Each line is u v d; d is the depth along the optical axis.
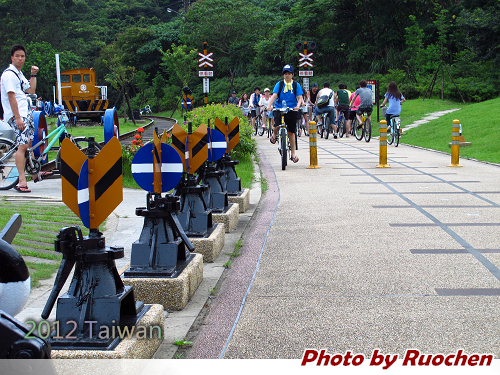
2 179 8.97
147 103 69.62
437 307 3.67
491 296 3.87
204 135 5.11
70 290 2.91
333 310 3.67
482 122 17.41
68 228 2.83
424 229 5.91
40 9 77.50
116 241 5.54
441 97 33.19
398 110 16.00
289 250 5.24
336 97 21.20
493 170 10.52
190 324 3.50
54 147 10.55
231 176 7.23
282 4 63.50
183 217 5.07
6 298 2.33
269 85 50.34
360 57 45.12
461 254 4.94
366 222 6.30
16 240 5.27
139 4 98.69
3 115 9.05
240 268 4.75
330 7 47.03
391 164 11.77
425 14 44.12
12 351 1.91
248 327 3.44
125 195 8.44
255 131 22.14
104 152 2.87
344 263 4.75
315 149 11.17
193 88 61.72
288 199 7.88
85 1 103.62
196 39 60.72
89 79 31.17
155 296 3.75
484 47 35.00
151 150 3.90
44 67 68.94
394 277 4.33
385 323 3.43
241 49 57.66
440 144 15.50
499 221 6.23
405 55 41.91
